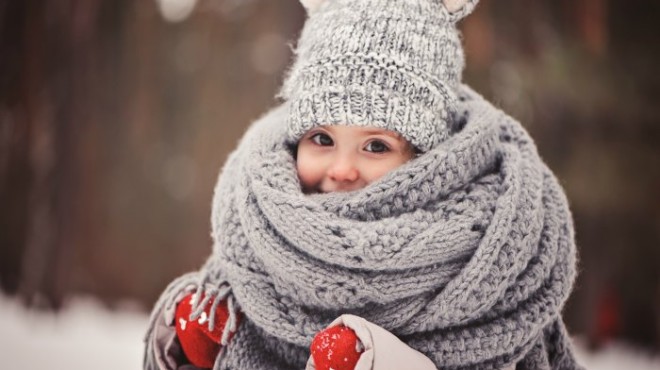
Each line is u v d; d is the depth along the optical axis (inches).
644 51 183.8
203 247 216.2
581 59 177.3
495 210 46.1
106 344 161.8
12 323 173.9
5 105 184.9
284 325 46.5
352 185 48.8
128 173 213.2
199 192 217.3
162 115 215.3
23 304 181.3
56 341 161.8
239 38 216.2
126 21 203.5
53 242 186.2
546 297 47.3
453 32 51.4
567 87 176.7
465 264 45.3
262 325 47.3
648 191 186.1
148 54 209.5
